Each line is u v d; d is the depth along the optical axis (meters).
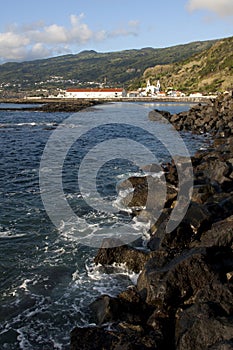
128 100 132.88
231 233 10.34
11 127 49.03
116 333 7.29
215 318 6.80
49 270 10.76
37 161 25.91
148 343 6.88
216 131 42.44
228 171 17.72
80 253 11.80
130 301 8.43
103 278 10.31
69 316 8.66
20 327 8.31
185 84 167.00
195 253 9.19
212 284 7.94
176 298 8.18
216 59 168.75
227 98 56.94
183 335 6.77
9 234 13.12
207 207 13.13
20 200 16.80
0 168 23.39
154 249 11.77
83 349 7.04
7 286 9.93
